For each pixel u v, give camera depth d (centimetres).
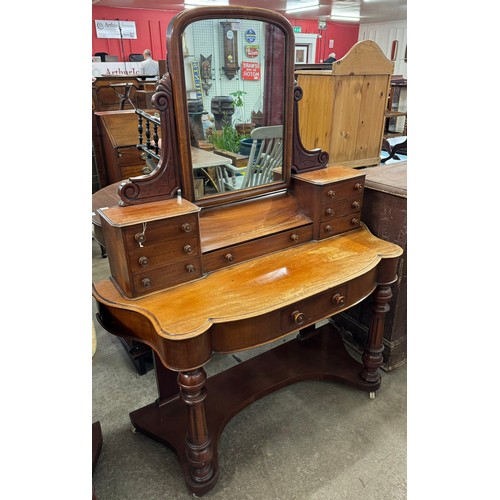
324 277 128
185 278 123
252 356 205
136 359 185
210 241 130
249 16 119
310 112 188
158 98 113
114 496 133
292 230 147
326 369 177
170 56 111
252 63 126
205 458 125
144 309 111
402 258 165
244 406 159
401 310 176
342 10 561
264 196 149
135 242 110
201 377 112
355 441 152
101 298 117
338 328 215
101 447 149
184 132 119
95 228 167
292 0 458
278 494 132
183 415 155
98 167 320
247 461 145
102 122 292
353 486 134
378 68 181
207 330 106
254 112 133
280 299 116
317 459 145
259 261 138
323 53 788
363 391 175
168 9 582
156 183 121
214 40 116
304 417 164
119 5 530
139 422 152
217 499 131
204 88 119
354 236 159
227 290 121
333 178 148
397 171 182
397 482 135
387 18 685
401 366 190
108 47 578
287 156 149
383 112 195
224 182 137
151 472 142
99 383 185
